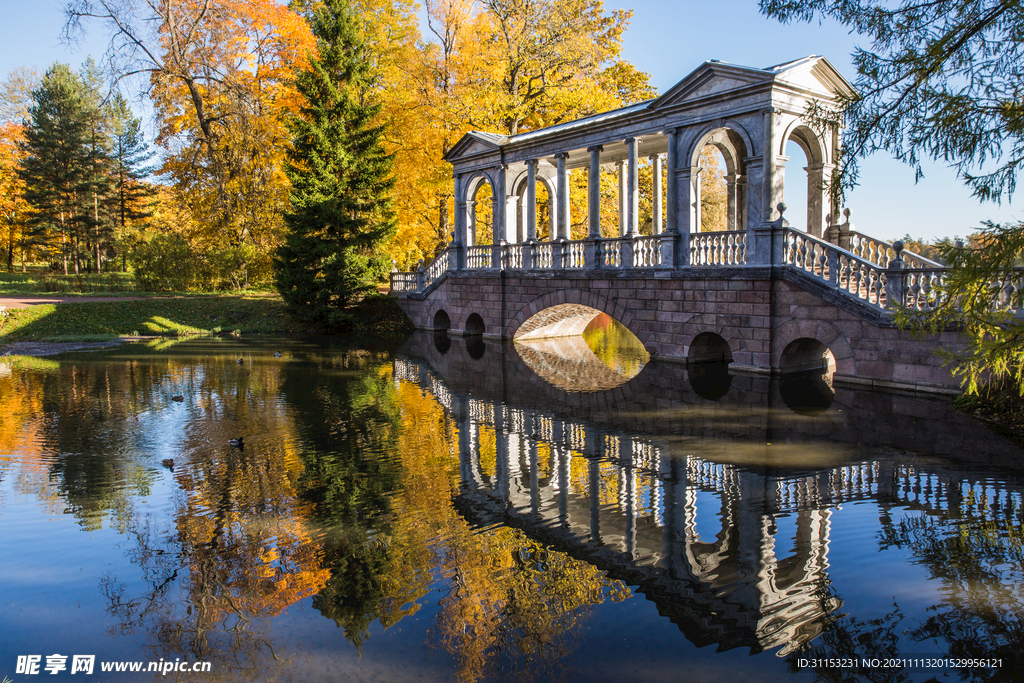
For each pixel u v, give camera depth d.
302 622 4.74
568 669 4.10
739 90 14.56
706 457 8.30
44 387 13.87
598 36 32.34
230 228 32.62
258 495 7.31
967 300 7.30
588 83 30.08
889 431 9.22
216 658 4.30
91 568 5.60
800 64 14.27
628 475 7.74
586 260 19.20
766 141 14.23
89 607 4.98
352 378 15.10
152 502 7.12
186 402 12.34
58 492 7.46
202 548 5.98
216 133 29.33
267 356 19.14
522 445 9.20
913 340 11.62
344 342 23.02
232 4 27.55
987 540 5.70
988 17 7.31
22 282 35.03
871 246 13.47
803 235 13.41
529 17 30.00
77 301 26.42
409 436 9.78
